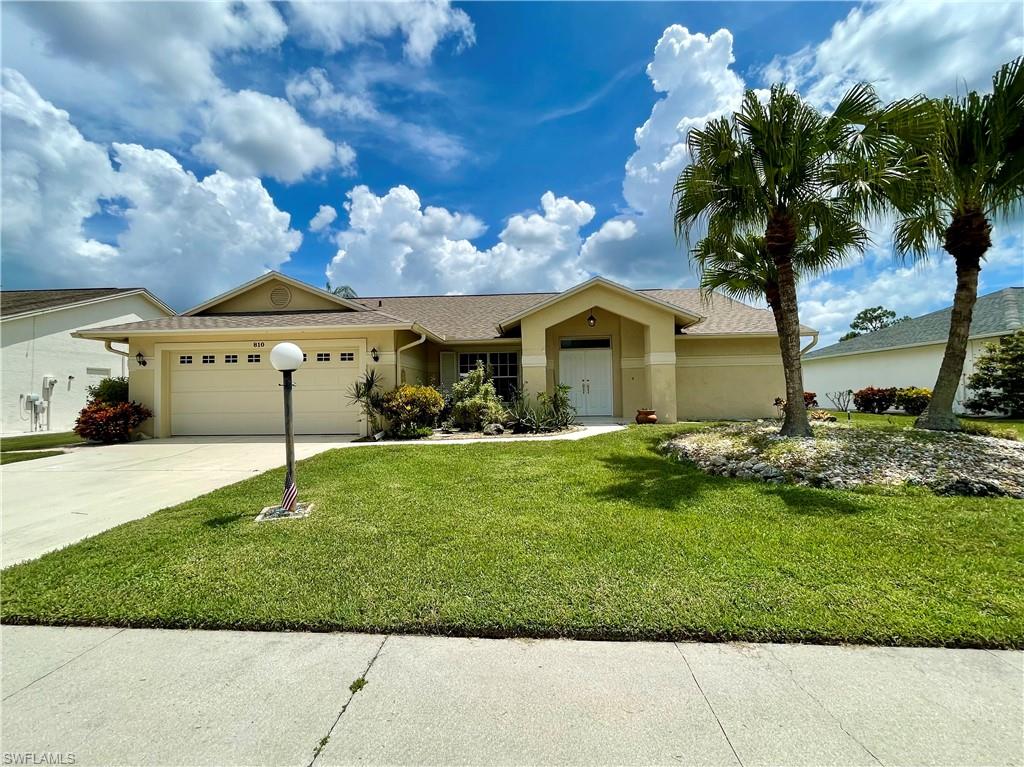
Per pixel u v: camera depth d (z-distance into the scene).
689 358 14.91
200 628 2.92
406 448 9.22
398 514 5.02
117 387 12.77
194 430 12.57
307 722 2.08
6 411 16.11
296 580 3.44
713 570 3.47
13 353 16.34
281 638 2.79
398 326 11.77
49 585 3.43
